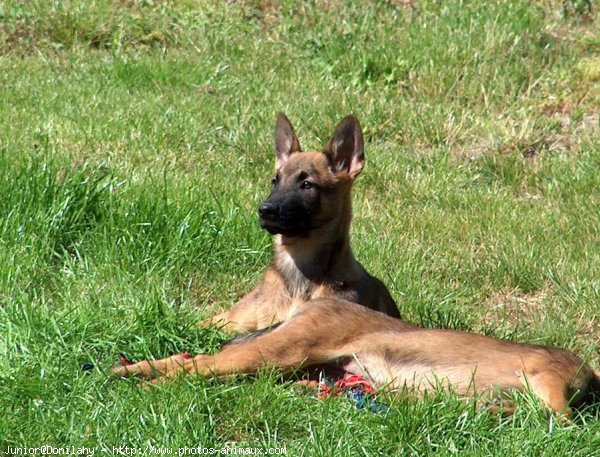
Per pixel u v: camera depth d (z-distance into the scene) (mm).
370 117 17188
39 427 7547
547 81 18734
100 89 17406
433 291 11703
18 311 9109
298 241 10492
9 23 20062
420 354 8531
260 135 15742
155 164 14227
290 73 19094
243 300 10656
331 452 7438
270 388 8188
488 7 21172
